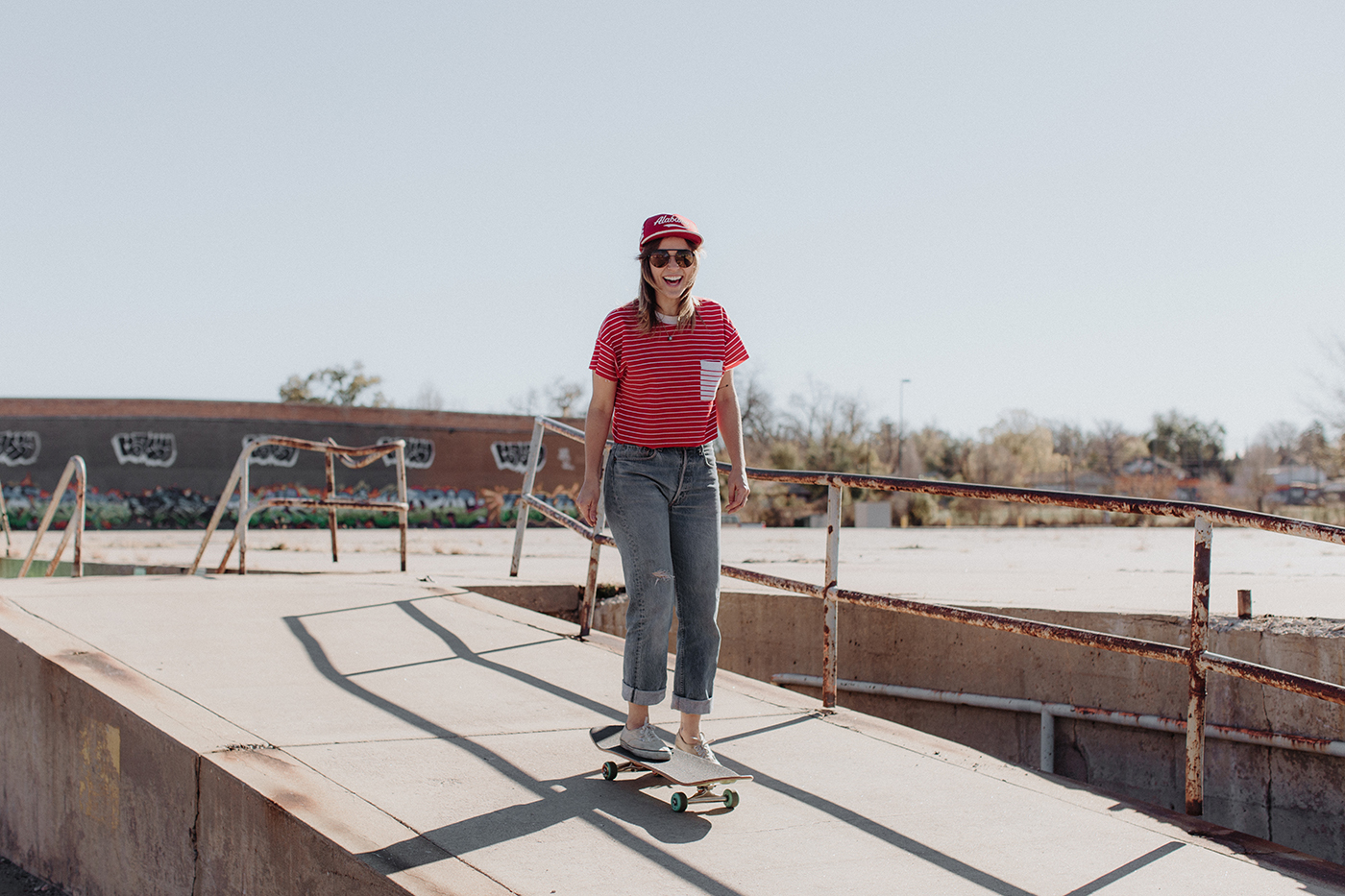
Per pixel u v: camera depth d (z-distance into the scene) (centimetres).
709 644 372
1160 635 568
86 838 421
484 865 286
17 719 477
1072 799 380
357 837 298
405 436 3788
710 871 293
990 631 627
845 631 691
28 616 542
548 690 481
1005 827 346
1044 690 605
